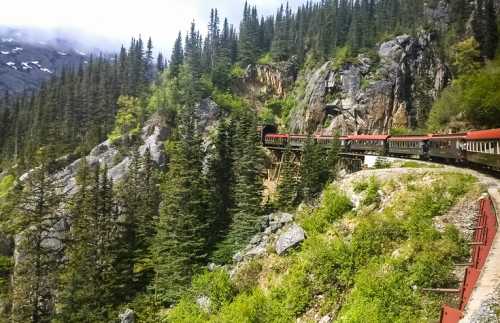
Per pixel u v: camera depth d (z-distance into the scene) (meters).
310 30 127.25
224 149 51.66
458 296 17.91
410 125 86.69
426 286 19.73
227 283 30.42
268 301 26.78
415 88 89.56
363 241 25.62
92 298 33.22
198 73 104.69
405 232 24.73
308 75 109.12
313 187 43.91
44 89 120.25
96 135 95.69
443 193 26.38
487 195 23.62
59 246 49.16
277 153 79.25
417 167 36.38
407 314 18.80
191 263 37.12
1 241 57.62
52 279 34.25
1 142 109.50
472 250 20.56
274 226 36.38
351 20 118.44
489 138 29.23
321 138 64.00
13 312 31.94
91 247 37.50
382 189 30.55
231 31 133.88
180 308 31.44
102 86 107.00
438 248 21.48
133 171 64.44
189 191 40.69
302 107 100.94
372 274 22.70
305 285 26.12
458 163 37.44
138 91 109.69
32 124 108.25
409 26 99.94
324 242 28.86
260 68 118.94
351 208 31.44
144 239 43.38
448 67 91.19
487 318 10.94
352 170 57.28
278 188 49.91
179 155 47.75
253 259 32.47
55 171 79.44
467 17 97.62
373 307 19.88
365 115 89.56
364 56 95.88
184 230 37.47
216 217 43.84
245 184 43.75
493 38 89.50
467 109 66.19
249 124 54.06
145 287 39.03
